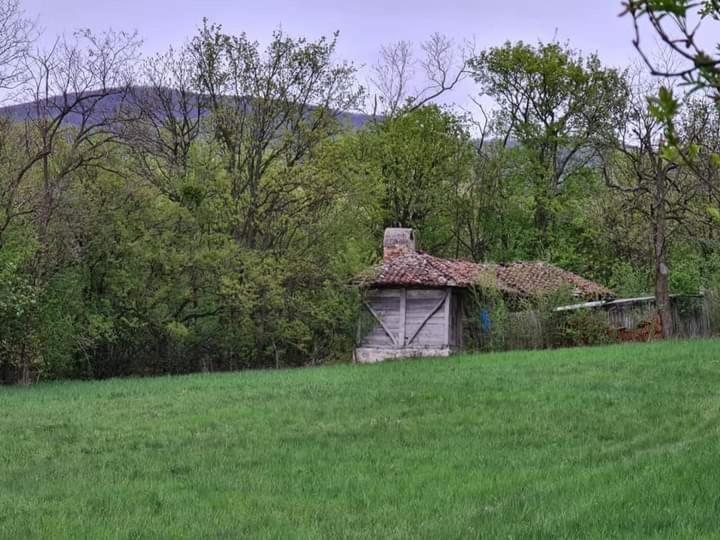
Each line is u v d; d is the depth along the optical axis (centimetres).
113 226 3375
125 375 3572
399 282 3659
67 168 3294
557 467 1198
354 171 3916
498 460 1288
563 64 5106
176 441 1590
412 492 1116
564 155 5303
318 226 3797
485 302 3631
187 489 1202
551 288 3644
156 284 3466
